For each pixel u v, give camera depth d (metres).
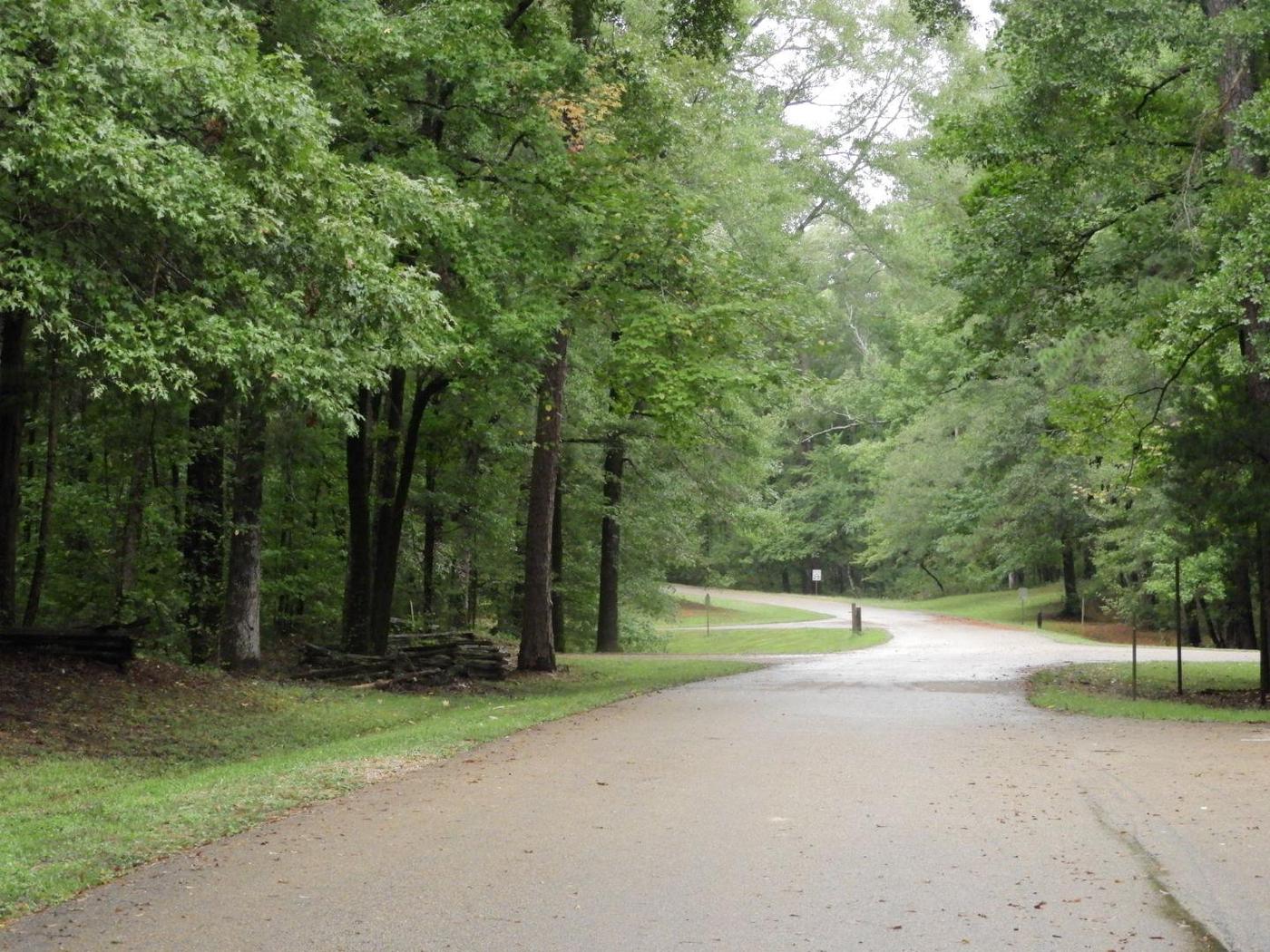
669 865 7.31
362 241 12.82
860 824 8.49
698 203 21.02
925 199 40.47
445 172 18.17
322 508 29.88
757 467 36.78
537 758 11.91
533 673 24.38
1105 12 17.58
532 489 25.22
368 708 18.03
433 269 18.48
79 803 9.73
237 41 13.43
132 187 10.39
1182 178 20.17
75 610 25.45
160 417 20.75
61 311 10.76
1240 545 20.61
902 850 7.70
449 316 14.04
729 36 26.41
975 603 68.56
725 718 15.66
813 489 82.56
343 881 6.95
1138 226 20.89
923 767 11.16
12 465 17.64
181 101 11.91
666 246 20.67
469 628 34.38
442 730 14.18
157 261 11.98
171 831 8.20
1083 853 7.57
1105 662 29.06
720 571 96.06
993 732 14.16
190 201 11.17
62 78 10.35
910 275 43.41
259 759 13.61
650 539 39.72
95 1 10.63
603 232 20.33
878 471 68.56
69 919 6.20
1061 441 26.61
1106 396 23.00
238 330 11.67
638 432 32.94
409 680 21.25
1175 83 20.97
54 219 11.58
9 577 17.59
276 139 12.31
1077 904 6.41
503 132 19.98
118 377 11.41
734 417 32.94
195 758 13.52
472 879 6.98
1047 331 22.97
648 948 5.70
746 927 6.04
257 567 20.73
